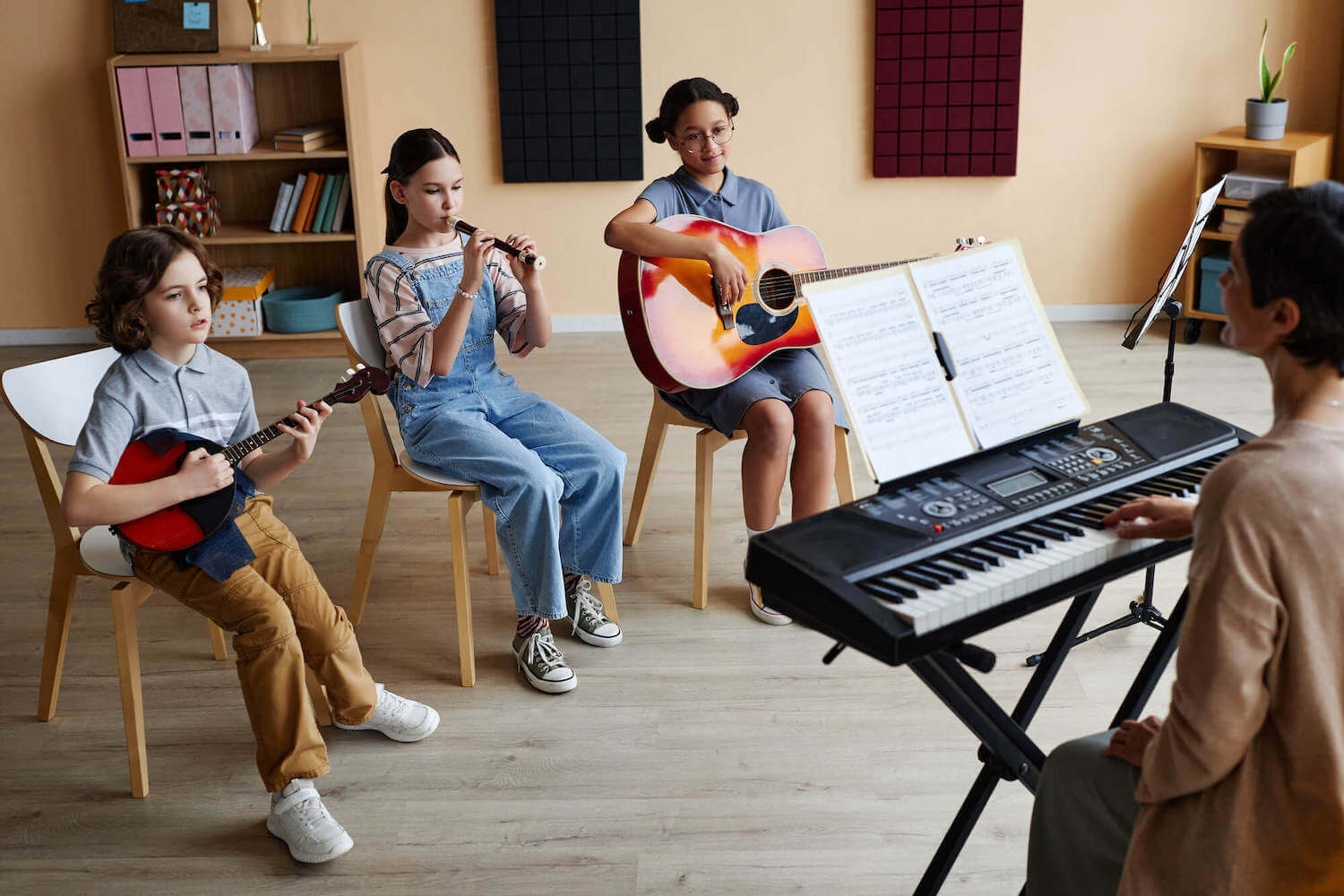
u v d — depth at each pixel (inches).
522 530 91.4
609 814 80.0
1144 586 103.0
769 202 106.9
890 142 172.1
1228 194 160.6
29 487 134.2
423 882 74.4
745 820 79.2
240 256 178.5
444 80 171.3
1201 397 147.9
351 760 86.4
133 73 159.9
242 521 82.5
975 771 83.6
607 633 100.3
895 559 56.0
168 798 82.7
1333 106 168.7
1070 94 171.0
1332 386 44.4
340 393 80.0
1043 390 66.6
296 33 169.2
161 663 99.2
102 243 177.8
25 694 95.0
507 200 177.2
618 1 166.1
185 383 78.0
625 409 150.6
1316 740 43.7
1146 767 47.2
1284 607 42.9
